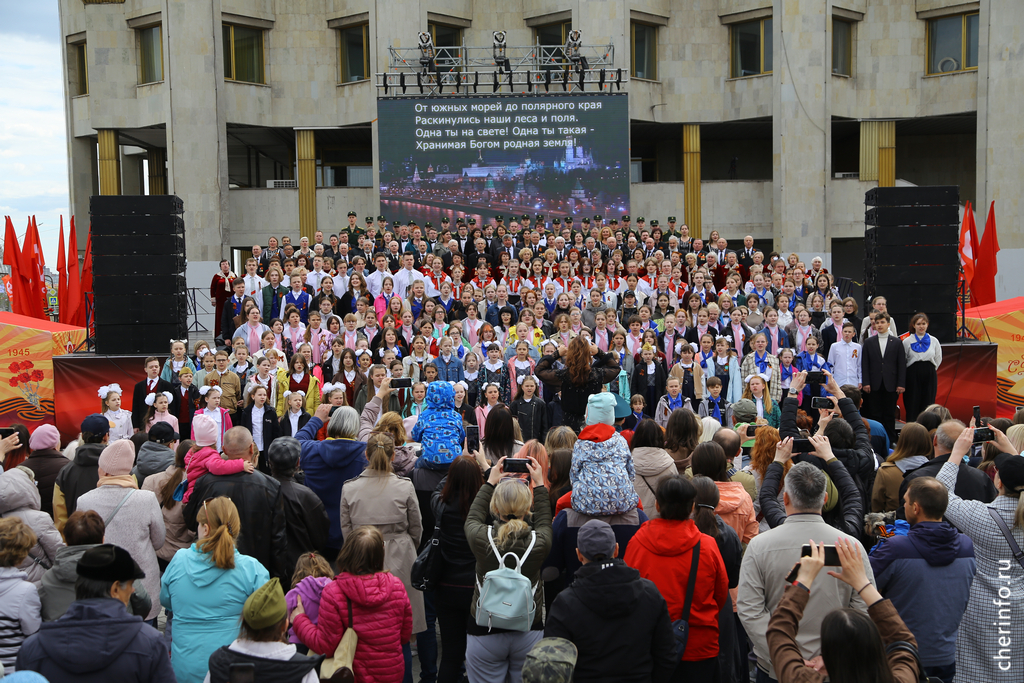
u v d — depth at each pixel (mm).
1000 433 5668
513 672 4930
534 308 14453
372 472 5930
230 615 4578
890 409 12867
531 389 11086
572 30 25844
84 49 28453
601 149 24875
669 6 28281
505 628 4625
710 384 11828
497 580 4641
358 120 27719
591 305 15414
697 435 6312
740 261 19234
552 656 3645
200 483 5684
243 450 5762
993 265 17922
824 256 26891
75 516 4863
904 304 14203
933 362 12945
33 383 15094
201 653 4504
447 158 24906
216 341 15898
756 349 13016
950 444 5988
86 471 6363
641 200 28594
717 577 4477
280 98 27969
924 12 27547
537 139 24891
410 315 14469
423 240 19734
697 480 5004
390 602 4676
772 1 27125
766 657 4211
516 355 12805
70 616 3781
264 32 27859
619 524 4961
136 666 3771
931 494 4473
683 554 4402
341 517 5918
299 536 5883
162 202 13625
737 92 28188
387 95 24922
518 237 20266
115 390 11039
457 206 24984
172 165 26234
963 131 30203
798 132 26656
